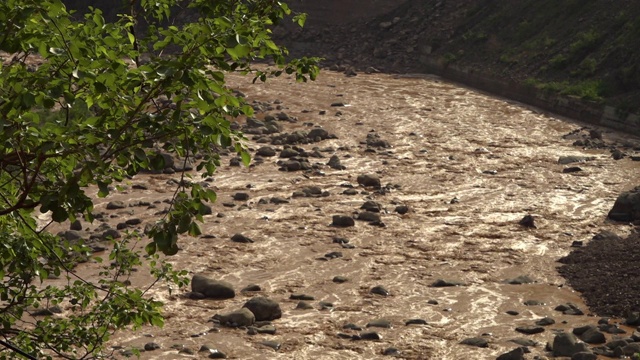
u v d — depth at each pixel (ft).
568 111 132.57
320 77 164.76
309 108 134.21
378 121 126.41
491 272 66.28
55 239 29.09
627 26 140.97
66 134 19.97
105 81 19.92
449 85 159.84
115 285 28.19
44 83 20.22
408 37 187.93
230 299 59.47
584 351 48.39
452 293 61.41
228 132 20.71
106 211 80.74
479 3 182.50
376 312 57.36
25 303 28.63
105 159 20.52
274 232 75.05
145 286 61.00
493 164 102.22
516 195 88.58
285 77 161.99
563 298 60.34
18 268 26.55
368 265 67.46
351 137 115.96
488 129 122.83
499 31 168.66
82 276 62.13
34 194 24.08
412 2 197.67
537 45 155.02
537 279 64.69
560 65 144.05
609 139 116.37
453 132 120.26
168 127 20.10
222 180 92.63
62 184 20.45
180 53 20.39
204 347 50.08
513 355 48.24
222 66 20.67
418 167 100.48
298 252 70.13
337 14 199.62
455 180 94.68
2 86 20.67
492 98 146.92
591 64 138.41
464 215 81.51
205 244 71.36
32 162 21.21
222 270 65.72
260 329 53.36
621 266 65.41
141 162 21.24
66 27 20.63
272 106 134.10
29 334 27.66
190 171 95.76
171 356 49.01
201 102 19.72
